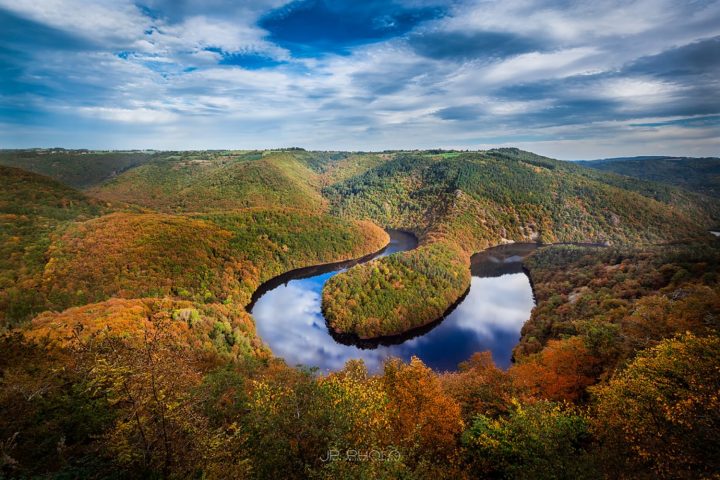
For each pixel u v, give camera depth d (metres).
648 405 21.23
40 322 49.97
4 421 15.62
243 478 15.88
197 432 15.75
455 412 28.81
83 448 15.12
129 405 15.23
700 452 18.02
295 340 93.56
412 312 99.69
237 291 113.50
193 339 57.00
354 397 21.81
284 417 17.47
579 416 25.98
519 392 34.28
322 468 15.62
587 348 40.16
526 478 18.91
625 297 83.12
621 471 18.06
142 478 13.86
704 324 38.94
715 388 20.14
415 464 22.09
